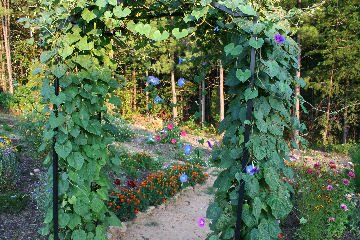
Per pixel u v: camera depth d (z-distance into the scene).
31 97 7.47
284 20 2.48
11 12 13.02
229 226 2.61
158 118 13.72
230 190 2.65
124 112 14.26
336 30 12.52
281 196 2.50
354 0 12.07
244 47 2.42
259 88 2.50
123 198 4.98
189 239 4.55
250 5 2.35
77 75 2.83
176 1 2.59
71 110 2.80
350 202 4.60
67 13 2.63
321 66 13.71
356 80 13.54
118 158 3.29
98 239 3.12
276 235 2.56
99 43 2.90
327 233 4.20
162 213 5.31
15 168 5.05
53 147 2.85
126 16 2.77
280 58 2.42
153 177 6.19
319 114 15.10
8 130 7.96
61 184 2.93
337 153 12.67
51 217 3.00
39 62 2.94
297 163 6.89
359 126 15.41
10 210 4.31
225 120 2.64
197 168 7.19
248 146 2.38
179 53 13.31
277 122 2.52
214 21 2.67
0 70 15.77
